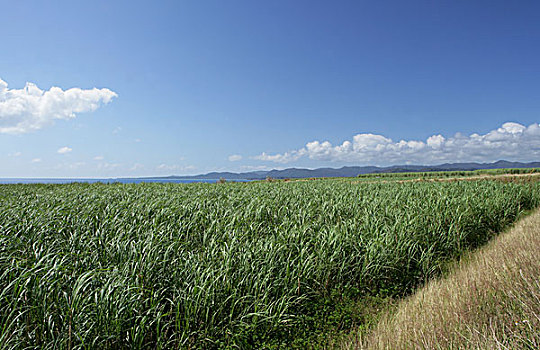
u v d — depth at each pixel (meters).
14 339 2.84
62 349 2.85
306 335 3.82
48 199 9.81
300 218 6.86
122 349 3.16
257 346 3.58
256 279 4.01
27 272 3.25
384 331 3.49
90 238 5.16
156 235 5.07
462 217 7.48
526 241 5.71
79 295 3.23
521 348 2.70
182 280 4.05
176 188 16.59
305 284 4.41
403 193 11.17
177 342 3.44
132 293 3.49
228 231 5.58
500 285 3.95
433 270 5.41
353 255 5.17
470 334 2.93
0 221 5.89
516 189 12.38
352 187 14.41
